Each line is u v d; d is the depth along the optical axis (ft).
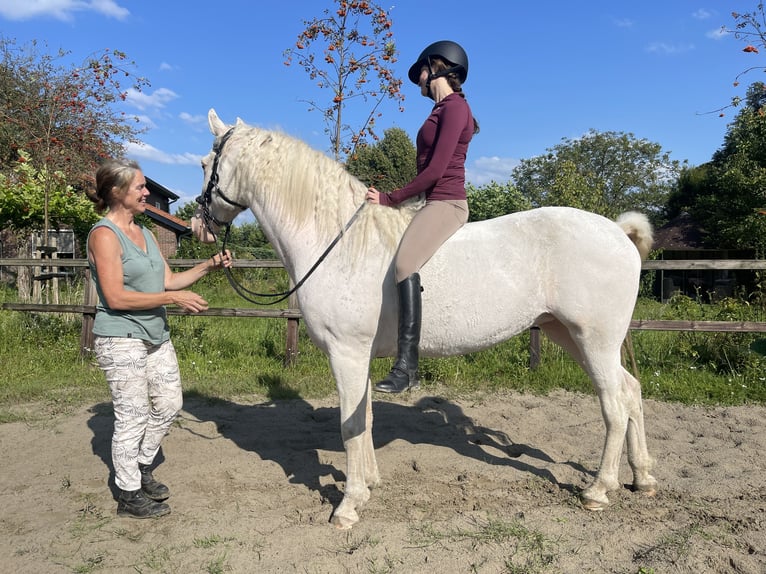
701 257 74.95
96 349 9.07
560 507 9.45
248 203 10.12
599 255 8.89
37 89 47.91
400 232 9.05
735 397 16.12
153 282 9.23
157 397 9.59
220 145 10.14
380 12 19.66
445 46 9.26
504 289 8.97
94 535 8.61
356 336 8.92
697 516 9.06
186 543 8.32
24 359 20.22
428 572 7.42
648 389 16.97
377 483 10.42
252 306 33.40
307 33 19.67
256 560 7.82
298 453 12.21
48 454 12.17
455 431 13.89
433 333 9.16
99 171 8.97
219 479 10.84
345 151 20.61
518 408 15.76
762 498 9.73
